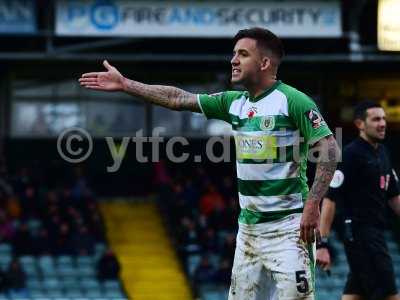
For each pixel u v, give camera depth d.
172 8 56.97
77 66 72.50
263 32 18.75
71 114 72.94
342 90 73.88
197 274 60.31
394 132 74.06
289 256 18.61
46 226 63.00
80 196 66.69
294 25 57.16
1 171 68.44
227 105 19.20
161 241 68.62
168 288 63.25
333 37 57.91
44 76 72.56
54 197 65.62
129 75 72.69
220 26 57.12
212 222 66.25
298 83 73.88
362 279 25.11
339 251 61.91
